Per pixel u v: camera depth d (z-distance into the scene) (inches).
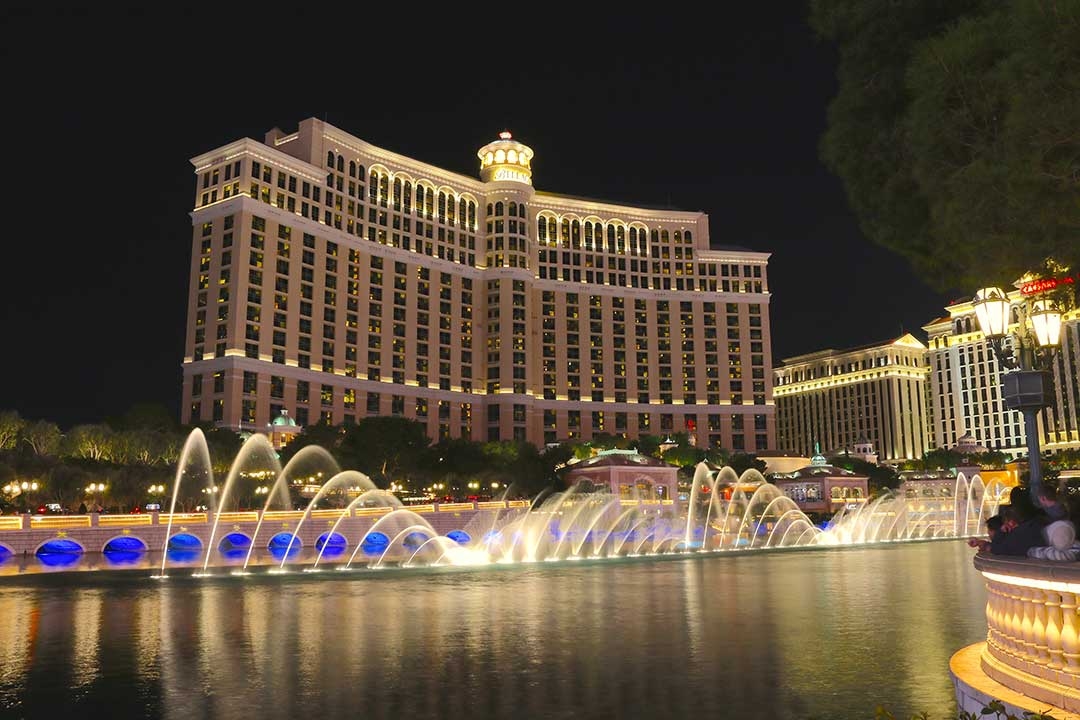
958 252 680.4
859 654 849.5
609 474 5457.7
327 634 1047.6
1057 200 524.1
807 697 671.1
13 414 4197.8
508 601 1418.6
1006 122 522.6
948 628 1010.1
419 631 1064.8
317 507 4714.6
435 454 5457.7
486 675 776.9
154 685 751.1
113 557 2790.4
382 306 7396.7
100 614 1299.2
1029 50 494.0
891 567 2096.5
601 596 1481.3
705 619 1135.6
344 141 7293.3
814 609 1219.9
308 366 6688.0
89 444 4271.7
